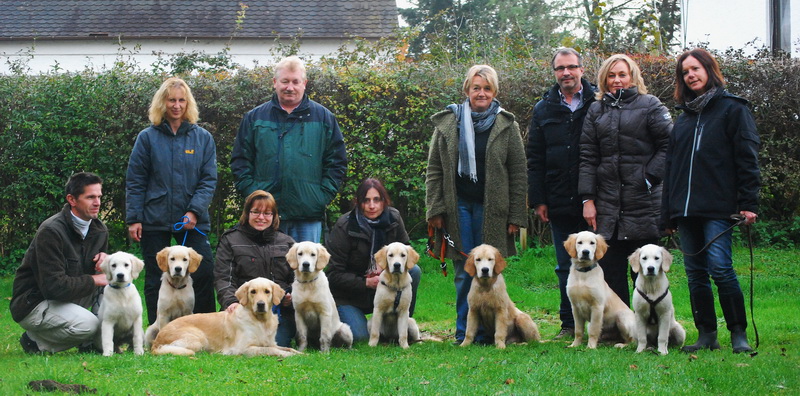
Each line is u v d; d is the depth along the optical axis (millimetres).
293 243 6156
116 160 9953
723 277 5137
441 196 6070
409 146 10211
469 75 6000
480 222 6000
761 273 9117
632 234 5664
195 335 5457
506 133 5965
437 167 6125
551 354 5145
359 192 6305
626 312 5781
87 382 4250
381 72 10180
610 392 4051
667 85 10188
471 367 4730
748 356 4922
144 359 4887
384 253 5902
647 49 11734
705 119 5207
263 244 6059
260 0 19422
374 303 5926
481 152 5934
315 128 6371
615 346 5641
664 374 4414
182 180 6172
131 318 5383
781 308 7219
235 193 10305
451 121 6023
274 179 6266
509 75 10117
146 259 6184
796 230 10734
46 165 10023
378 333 5930
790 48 13453
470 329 5828
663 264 5297
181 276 5863
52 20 18641
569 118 6031
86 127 9984
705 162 5145
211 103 9984
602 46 11672
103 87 10023
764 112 10633
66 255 5430
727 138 5137
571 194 6023
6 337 6395
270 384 4281
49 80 10117
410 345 6016
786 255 10031
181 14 18859
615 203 5703
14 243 10328
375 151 10227
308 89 10086
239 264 5957
